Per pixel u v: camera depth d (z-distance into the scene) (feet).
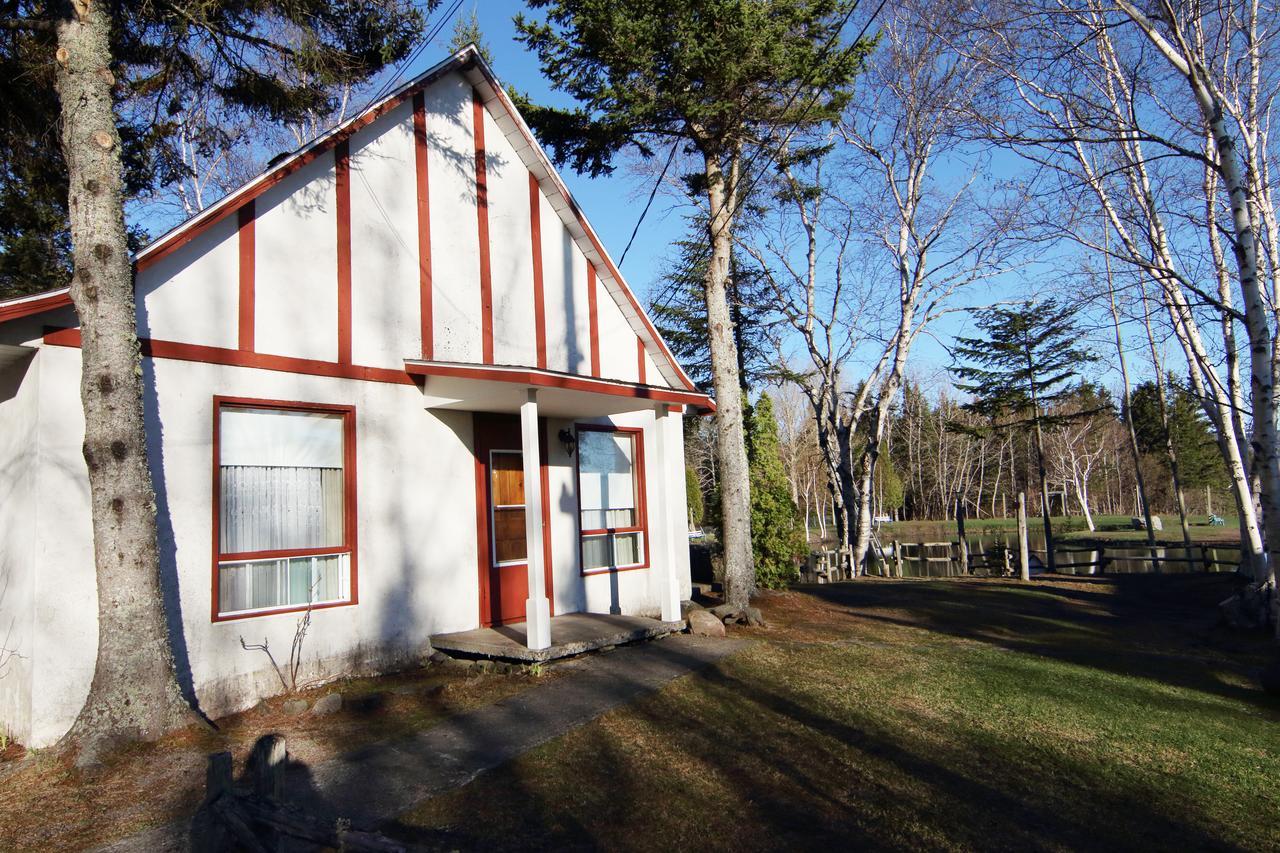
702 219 80.07
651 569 41.47
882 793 18.31
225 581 25.80
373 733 22.52
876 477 167.63
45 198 40.45
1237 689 29.71
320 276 29.01
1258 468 33.65
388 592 29.91
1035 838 16.19
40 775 19.40
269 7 27.76
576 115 45.11
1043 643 38.52
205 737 21.77
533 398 29.91
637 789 18.39
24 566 22.61
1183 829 16.84
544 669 29.40
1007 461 203.82
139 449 21.99
